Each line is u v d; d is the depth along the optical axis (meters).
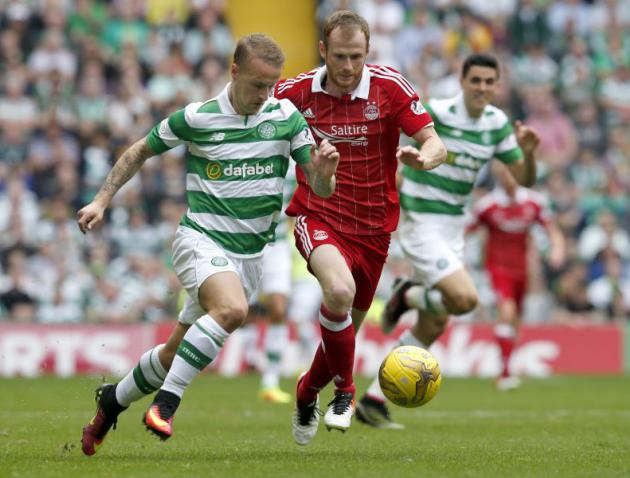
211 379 40.50
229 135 16.66
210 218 16.73
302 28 59.66
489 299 47.50
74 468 14.87
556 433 21.69
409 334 24.56
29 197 47.22
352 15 17.28
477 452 17.72
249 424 23.39
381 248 18.61
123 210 46.56
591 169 55.00
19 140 49.78
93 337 40.94
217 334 15.80
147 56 54.62
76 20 54.81
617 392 35.00
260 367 43.41
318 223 18.28
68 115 50.97
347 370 17.50
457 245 25.42
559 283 48.72
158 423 15.52
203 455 17.05
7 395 30.80
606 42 61.81
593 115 57.84
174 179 48.50
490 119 24.94
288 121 16.86
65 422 23.20
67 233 45.16
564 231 51.78
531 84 58.47
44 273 43.97
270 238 17.12
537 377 43.75
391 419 24.34
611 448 18.47
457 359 44.25
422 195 25.08
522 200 37.09
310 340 43.31
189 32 55.91
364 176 18.31
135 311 43.62
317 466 15.23
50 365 40.53
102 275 44.16
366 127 18.16
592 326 45.84
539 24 60.91
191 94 53.56
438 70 56.97
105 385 16.77
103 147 49.91
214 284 16.09
